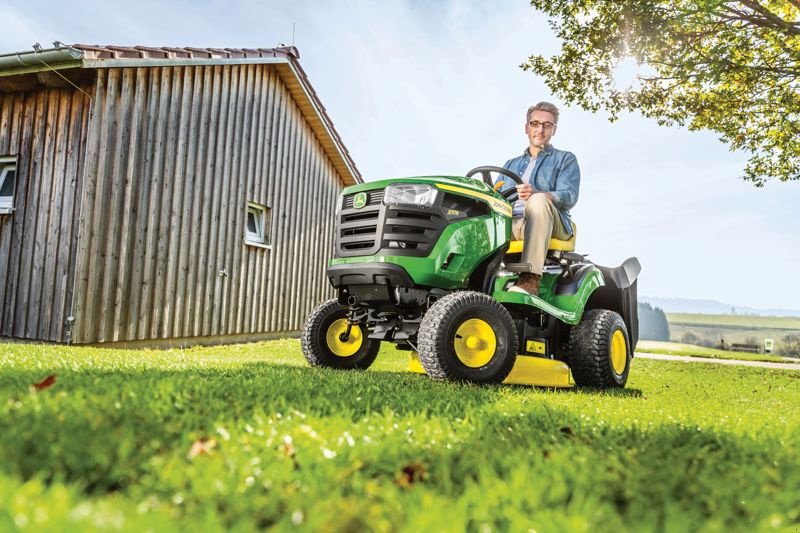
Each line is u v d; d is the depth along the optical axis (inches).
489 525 40.9
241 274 365.7
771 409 136.3
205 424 68.2
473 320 145.9
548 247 171.9
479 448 63.9
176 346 313.6
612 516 43.4
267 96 387.5
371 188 152.3
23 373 102.0
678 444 74.2
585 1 369.7
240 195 363.3
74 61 243.3
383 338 160.1
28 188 273.3
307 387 106.9
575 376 182.4
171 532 36.6
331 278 158.9
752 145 421.1
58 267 261.7
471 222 153.3
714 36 352.5
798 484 57.4
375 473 55.4
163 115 301.7
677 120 413.4
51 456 50.7
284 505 44.1
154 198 297.3
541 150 187.3
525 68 409.4
